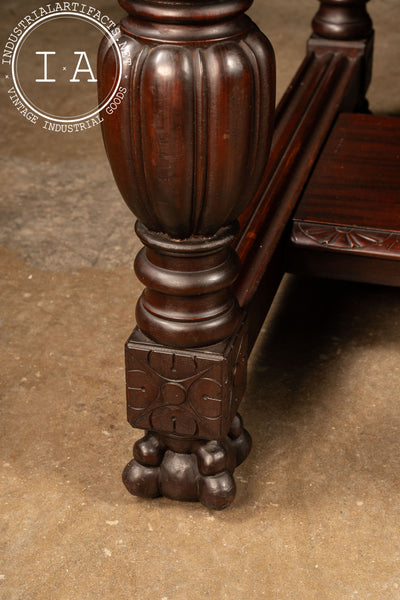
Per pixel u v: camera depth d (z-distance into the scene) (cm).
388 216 185
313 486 171
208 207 147
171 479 166
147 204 148
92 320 201
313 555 162
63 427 180
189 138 142
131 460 169
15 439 178
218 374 157
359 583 158
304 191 191
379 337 197
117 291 208
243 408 183
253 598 157
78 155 258
